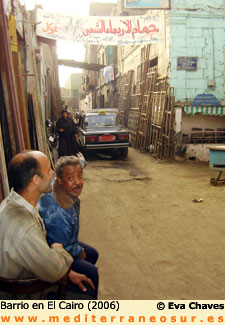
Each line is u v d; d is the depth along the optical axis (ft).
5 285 6.32
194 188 26.96
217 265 13.94
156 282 12.67
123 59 74.33
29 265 6.08
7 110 13.96
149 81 50.78
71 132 35.76
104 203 23.38
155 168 36.73
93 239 17.03
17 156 6.56
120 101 72.59
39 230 6.32
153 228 18.39
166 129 42.22
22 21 23.71
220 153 26.63
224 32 42.45
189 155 42.01
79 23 36.58
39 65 34.71
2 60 14.03
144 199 24.17
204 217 19.92
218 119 43.88
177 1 41.22
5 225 6.12
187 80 42.47
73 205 8.55
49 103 57.98
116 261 14.51
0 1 14.10
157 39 38.17
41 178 6.51
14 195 6.49
